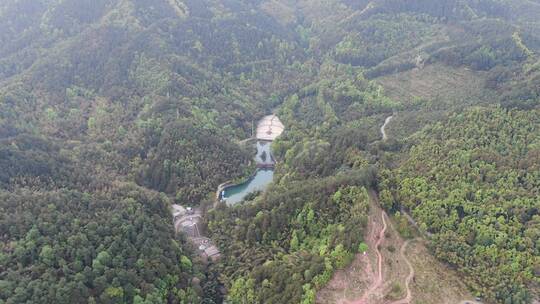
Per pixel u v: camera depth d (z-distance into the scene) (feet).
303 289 621.72
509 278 629.51
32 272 611.47
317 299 618.03
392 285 638.12
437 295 631.56
